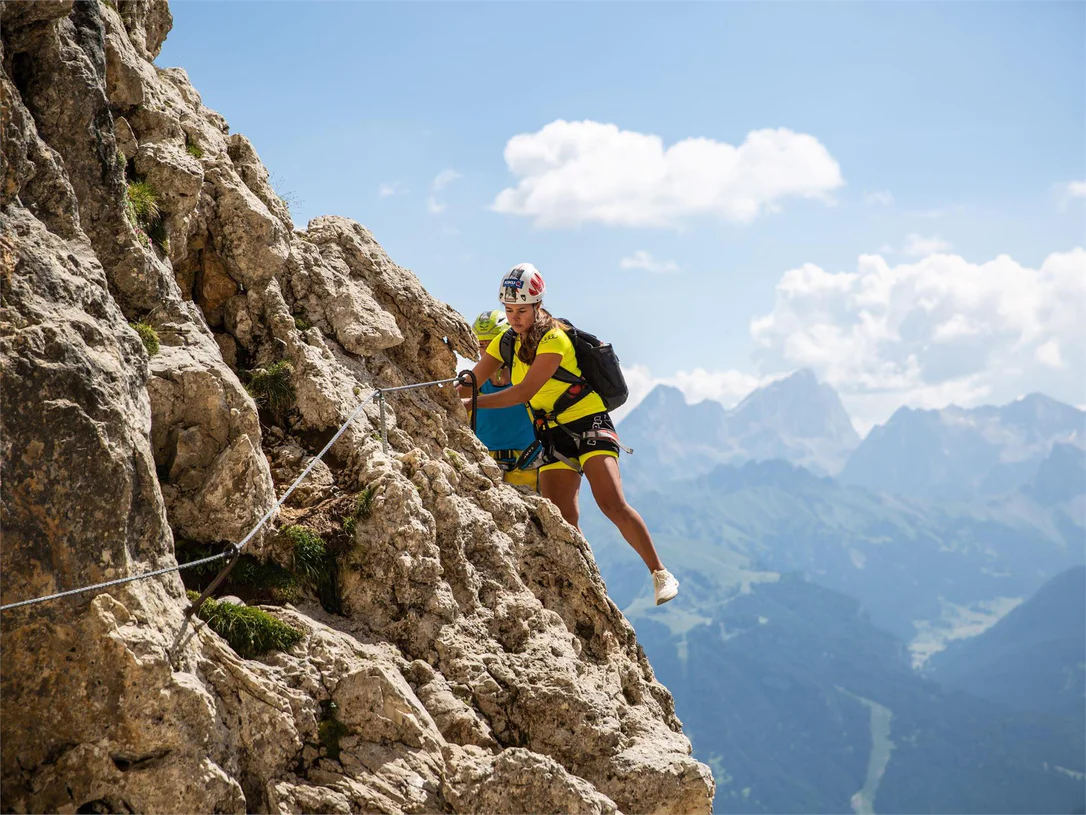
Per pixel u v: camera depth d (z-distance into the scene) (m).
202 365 7.49
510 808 6.69
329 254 10.48
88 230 7.31
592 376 9.95
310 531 7.55
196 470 7.32
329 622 7.34
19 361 5.74
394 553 7.68
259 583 7.21
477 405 9.64
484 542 8.62
